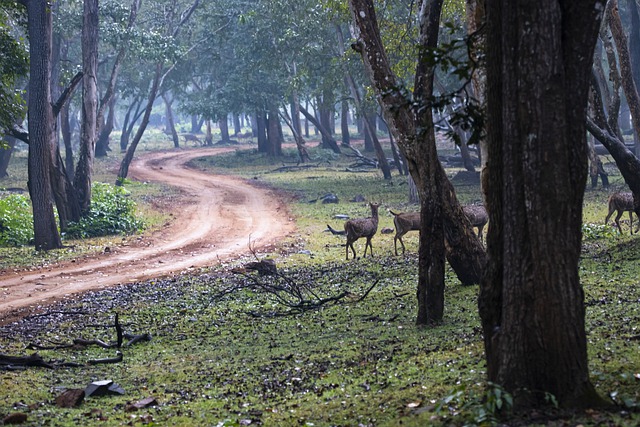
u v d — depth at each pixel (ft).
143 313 54.24
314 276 66.49
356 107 145.28
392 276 62.03
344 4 86.79
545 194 21.52
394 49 84.17
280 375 33.30
